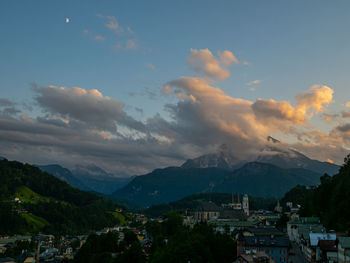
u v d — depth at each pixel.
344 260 159.38
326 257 177.12
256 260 167.62
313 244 198.38
